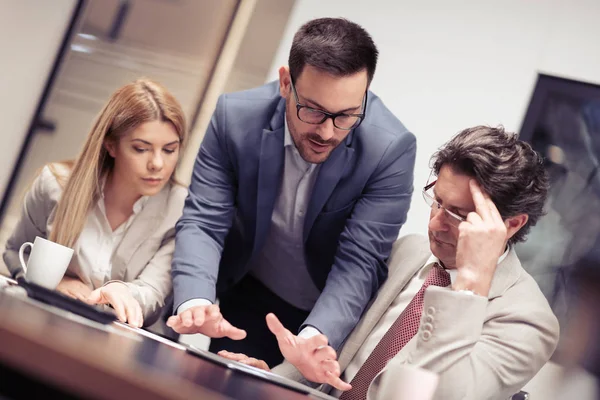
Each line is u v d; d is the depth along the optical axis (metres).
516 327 1.60
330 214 2.00
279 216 2.09
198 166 2.07
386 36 2.90
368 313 1.87
